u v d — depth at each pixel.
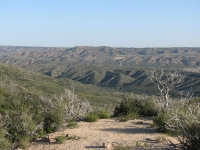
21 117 8.27
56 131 9.09
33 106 10.79
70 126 9.73
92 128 9.65
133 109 12.83
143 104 13.11
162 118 8.56
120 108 13.23
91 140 7.79
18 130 7.86
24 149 7.45
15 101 11.24
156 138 7.55
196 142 6.13
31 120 8.41
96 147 7.06
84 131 9.07
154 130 8.99
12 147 7.50
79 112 11.52
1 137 7.24
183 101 10.54
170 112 8.77
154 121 9.08
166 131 8.26
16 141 7.72
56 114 9.12
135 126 9.95
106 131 9.04
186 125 6.84
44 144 7.73
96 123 10.79
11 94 12.80
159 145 6.93
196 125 6.48
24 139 7.73
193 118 6.94
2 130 7.56
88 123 10.80
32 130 8.06
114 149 6.63
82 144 7.41
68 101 11.62
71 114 11.22
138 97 13.61
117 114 13.23
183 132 6.59
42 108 10.17
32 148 7.49
